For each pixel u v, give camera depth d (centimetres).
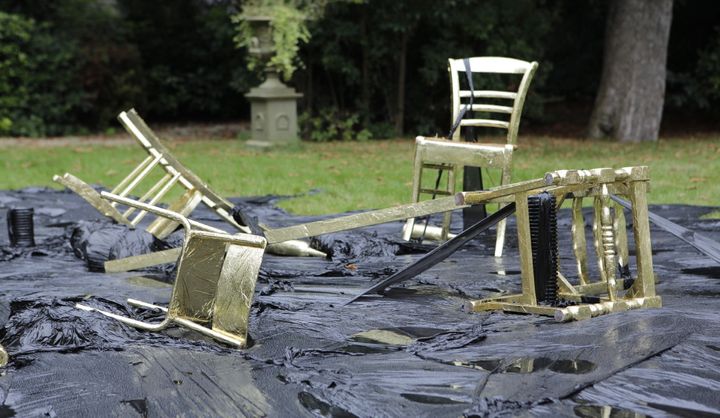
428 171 1152
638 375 334
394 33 1711
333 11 1658
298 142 1524
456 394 321
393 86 1794
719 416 296
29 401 328
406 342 393
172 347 392
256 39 1499
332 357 373
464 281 529
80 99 1962
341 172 1155
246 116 2283
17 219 662
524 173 1131
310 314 445
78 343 397
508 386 324
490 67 648
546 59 2089
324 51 1675
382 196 944
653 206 821
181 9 2198
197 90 2170
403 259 607
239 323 393
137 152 1473
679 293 488
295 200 927
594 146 1534
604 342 375
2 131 1862
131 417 310
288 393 330
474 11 1683
